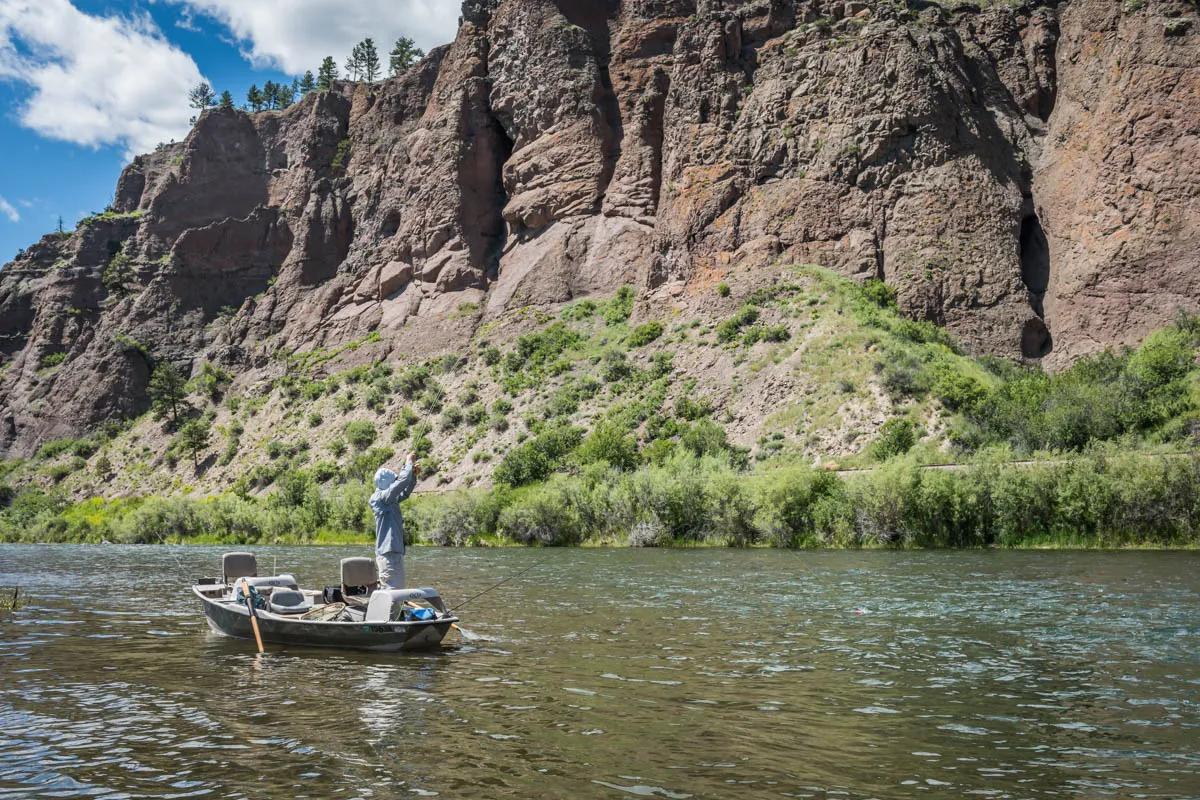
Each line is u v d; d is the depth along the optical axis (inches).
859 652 637.3
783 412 2694.4
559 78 4419.3
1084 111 3353.8
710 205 3595.0
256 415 4394.7
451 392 3779.5
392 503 725.3
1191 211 2915.8
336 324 4714.6
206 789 364.2
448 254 4475.9
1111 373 2506.2
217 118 6712.6
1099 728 435.8
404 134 5428.2
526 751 407.5
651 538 2001.7
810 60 3649.1
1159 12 3218.5
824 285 3122.5
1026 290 3107.8
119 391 5359.3
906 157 3312.0
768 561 1466.5
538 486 2455.7
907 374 2566.4
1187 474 1558.8
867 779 366.3
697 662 608.1
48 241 6983.3
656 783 363.9
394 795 354.0
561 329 3784.5
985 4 3880.4
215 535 2962.6
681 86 3929.6
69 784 372.2
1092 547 1596.9
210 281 5876.0
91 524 3516.2
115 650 691.4
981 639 683.4
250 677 578.6
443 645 682.8
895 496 1724.9
